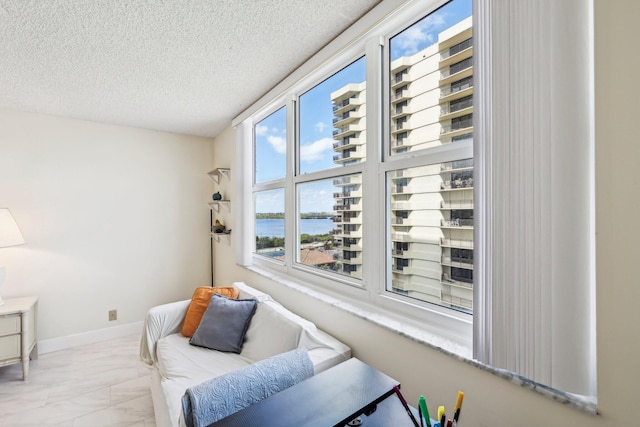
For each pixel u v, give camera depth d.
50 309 2.90
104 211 3.19
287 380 1.22
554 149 0.83
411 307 1.42
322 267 2.11
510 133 0.92
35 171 2.86
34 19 1.50
